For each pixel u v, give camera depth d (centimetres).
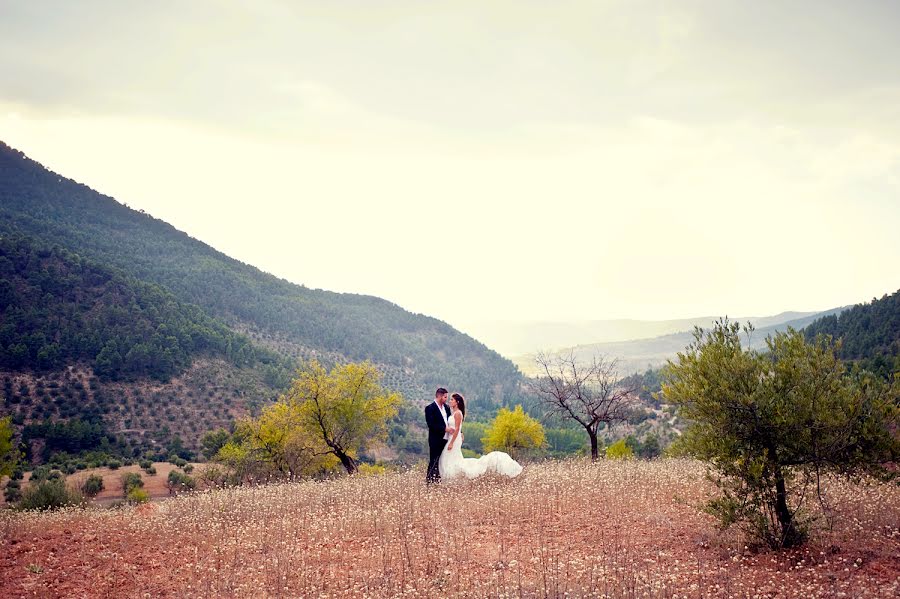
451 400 1517
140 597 750
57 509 1356
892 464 914
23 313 13075
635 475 1373
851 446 835
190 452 10250
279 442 4294
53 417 10594
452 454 1491
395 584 763
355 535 1014
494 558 863
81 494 2830
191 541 1020
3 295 13488
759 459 839
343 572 827
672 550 867
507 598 688
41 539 1010
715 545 877
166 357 13538
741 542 875
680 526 982
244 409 12700
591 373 3008
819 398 817
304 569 833
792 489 878
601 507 1117
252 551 947
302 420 3966
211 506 1280
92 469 8688
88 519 1214
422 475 1578
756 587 713
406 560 866
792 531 848
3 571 841
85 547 970
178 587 786
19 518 1158
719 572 760
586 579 750
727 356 898
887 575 723
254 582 791
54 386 11494
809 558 802
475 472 1464
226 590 762
